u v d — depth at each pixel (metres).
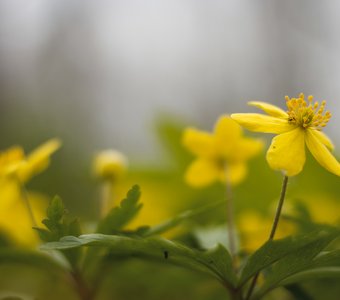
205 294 0.30
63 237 0.24
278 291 0.31
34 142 0.79
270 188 0.38
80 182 0.61
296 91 0.93
